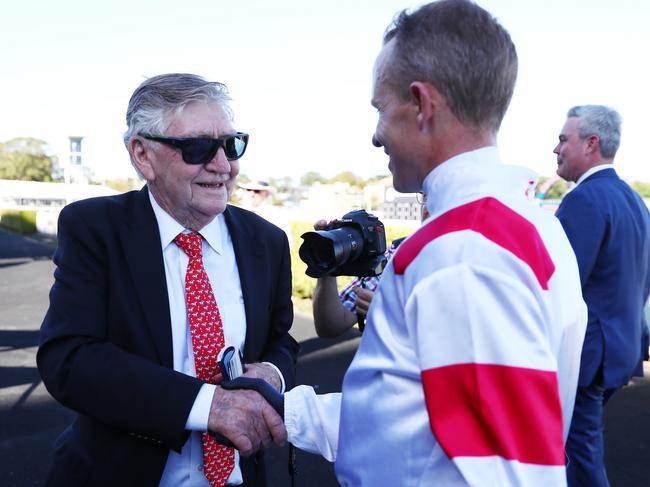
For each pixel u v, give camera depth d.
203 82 1.48
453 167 0.94
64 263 1.45
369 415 0.91
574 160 3.05
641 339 3.00
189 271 1.50
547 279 0.87
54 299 1.44
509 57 0.94
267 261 1.69
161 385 1.33
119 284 1.44
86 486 1.44
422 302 0.82
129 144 1.48
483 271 0.80
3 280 12.99
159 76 1.47
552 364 0.81
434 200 0.96
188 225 1.53
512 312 0.79
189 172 1.42
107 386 1.33
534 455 0.77
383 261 1.99
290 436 1.30
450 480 0.81
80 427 1.50
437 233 0.87
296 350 1.84
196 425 1.32
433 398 0.80
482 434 0.78
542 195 4.59
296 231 10.20
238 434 1.29
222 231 1.65
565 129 3.09
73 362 1.36
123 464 1.42
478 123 0.94
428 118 0.95
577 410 2.79
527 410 0.77
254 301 1.62
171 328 1.46
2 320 8.38
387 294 0.92
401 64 0.96
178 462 1.48
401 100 0.98
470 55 0.91
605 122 2.94
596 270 2.75
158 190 1.49
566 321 0.94
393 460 0.87
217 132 1.45
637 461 3.62
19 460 3.65
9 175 63.41
